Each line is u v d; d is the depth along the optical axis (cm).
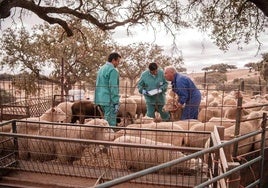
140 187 522
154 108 967
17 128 719
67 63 2491
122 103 1202
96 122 694
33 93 1867
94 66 2536
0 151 635
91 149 650
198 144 723
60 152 642
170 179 526
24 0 1316
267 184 770
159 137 724
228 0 1664
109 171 567
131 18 1599
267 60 2072
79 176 556
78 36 2441
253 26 1681
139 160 594
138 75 2823
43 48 2488
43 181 541
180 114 921
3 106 1023
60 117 844
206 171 540
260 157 498
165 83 955
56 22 1493
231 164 409
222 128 538
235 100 1277
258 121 791
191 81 859
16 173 578
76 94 1452
